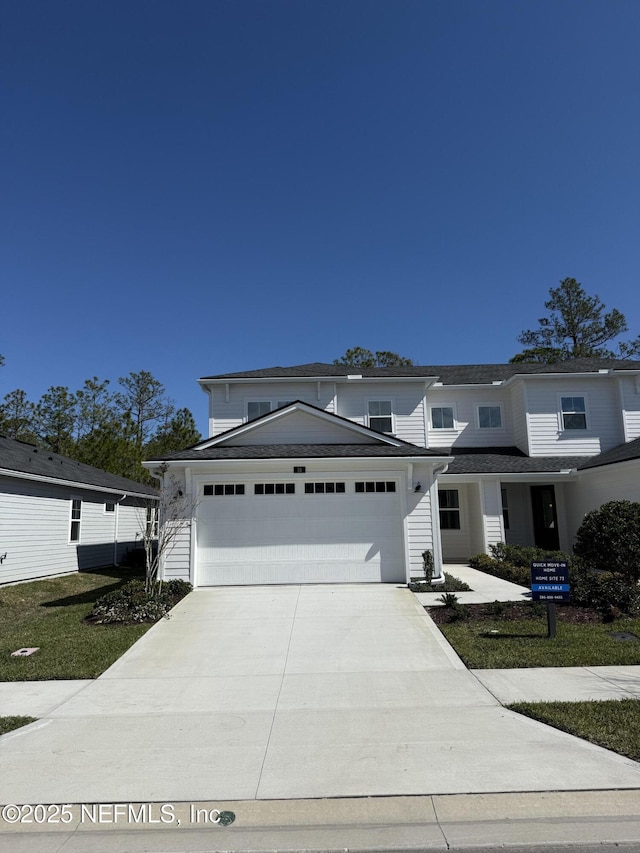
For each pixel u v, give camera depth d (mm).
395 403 18562
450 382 19750
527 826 3648
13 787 4230
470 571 15281
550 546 18609
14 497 15133
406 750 4750
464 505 18703
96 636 8758
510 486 19156
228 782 4262
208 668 7211
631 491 14469
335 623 9234
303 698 6090
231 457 12305
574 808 3834
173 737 5109
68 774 4418
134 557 22578
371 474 12539
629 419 18203
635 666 6895
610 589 9828
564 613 9438
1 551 14453
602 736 4879
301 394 18469
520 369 21219
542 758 4543
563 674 6641
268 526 12406
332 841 3547
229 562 12273
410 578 12273
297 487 12531
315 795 4055
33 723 5465
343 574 12305
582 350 37219
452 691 6184
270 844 3535
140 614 9766
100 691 6406
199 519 12414
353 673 6914
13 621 10641
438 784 4164
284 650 7918
